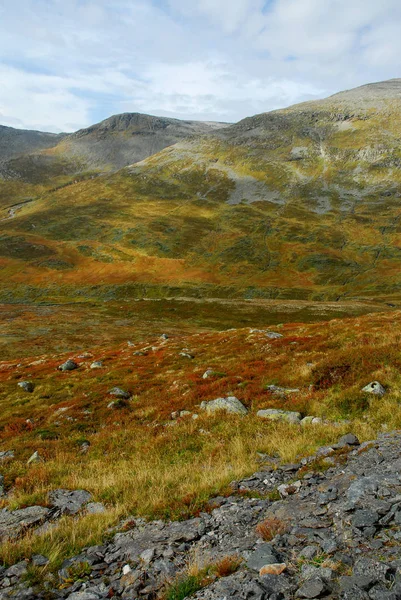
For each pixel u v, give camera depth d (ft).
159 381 94.48
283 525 24.18
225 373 85.56
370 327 104.99
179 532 26.37
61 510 33.83
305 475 32.91
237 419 55.77
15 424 77.05
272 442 43.60
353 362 65.36
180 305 400.67
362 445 37.70
